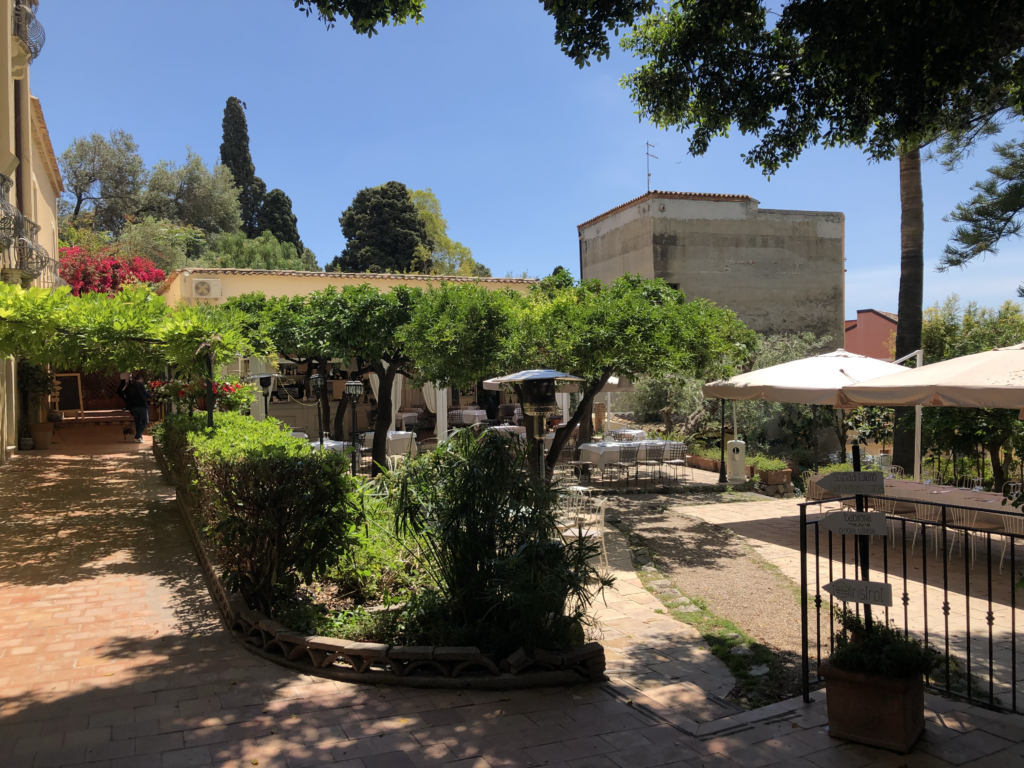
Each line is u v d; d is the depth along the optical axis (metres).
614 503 11.95
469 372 9.95
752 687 4.59
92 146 34.59
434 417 20.33
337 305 12.59
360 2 5.57
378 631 4.84
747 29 6.17
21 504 10.16
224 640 5.14
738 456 13.79
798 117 6.74
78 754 3.37
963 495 8.27
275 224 42.88
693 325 9.87
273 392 18.09
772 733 3.84
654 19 6.91
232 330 8.72
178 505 9.87
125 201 34.94
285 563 5.37
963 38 5.02
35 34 12.47
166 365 9.33
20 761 3.28
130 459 14.80
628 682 4.65
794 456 17.09
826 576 7.50
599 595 6.83
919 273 13.38
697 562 8.16
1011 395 6.51
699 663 5.08
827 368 9.98
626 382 15.18
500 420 19.89
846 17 5.30
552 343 9.62
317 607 5.41
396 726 3.79
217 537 5.75
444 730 3.76
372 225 39.47
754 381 10.35
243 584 5.50
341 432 14.54
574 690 4.45
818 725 3.96
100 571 6.93
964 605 6.36
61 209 33.81
